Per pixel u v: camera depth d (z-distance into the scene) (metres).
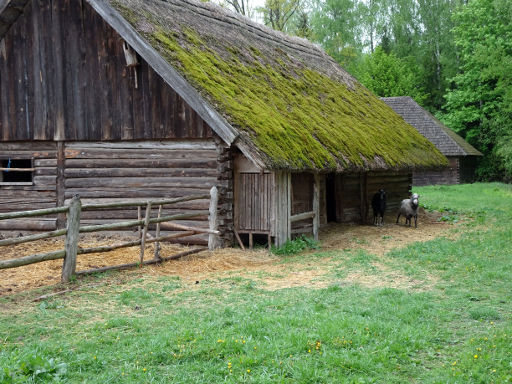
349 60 49.78
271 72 14.69
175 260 10.12
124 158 12.20
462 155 36.62
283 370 4.77
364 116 17.95
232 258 10.48
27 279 8.58
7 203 12.91
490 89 40.47
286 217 11.92
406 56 53.19
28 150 12.81
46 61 12.52
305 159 11.38
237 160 11.66
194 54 11.81
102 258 10.13
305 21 42.78
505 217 17.86
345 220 16.95
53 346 5.41
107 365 4.98
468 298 7.49
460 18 41.06
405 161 16.70
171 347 5.33
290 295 7.58
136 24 11.22
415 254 10.97
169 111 11.64
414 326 6.14
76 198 8.27
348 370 4.84
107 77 12.10
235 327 5.90
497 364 5.00
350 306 6.90
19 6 12.38
